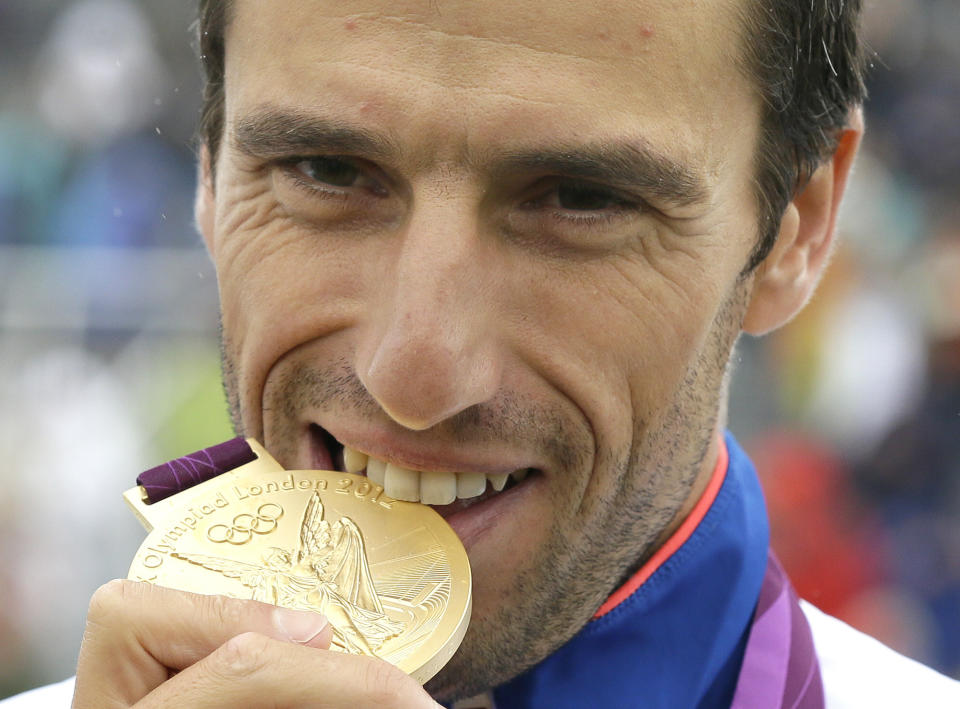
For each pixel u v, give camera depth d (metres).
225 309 1.92
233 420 2.01
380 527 1.72
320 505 1.75
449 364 1.58
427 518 1.73
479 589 1.83
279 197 1.75
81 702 1.52
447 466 1.71
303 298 1.75
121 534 6.04
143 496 1.76
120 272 6.73
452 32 1.52
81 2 8.43
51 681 5.62
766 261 2.00
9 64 8.38
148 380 6.53
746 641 2.11
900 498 6.61
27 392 6.31
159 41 8.37
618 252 1.69
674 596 2.06
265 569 1.65
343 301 1.72
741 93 1.72
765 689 2.03
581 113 1.54
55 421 6.22
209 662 1.45
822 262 2.13
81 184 7.95
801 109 1.90
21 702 2.50
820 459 6.70
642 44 1.56
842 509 6.59
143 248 7.61
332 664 1.45
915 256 7.36
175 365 6.62
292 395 1.83
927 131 7.70
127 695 1.52
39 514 5.88
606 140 1.55
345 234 1.72
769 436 6.88
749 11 1.69
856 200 7.47
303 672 1.44
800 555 6.39
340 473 1.81
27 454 6.05
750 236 1.85
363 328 1.71
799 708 2.04
